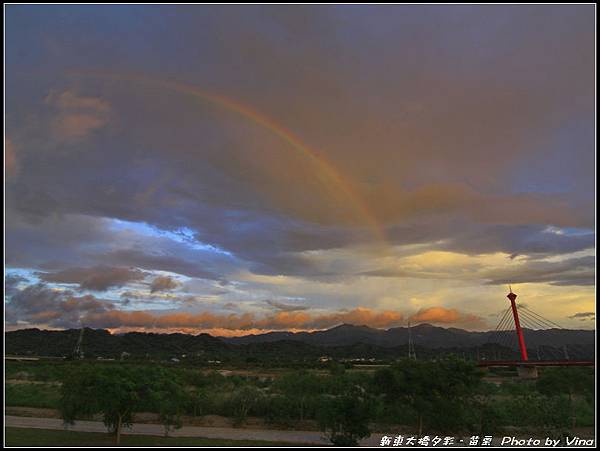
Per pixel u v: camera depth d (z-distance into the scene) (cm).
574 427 3975
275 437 3691
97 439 3222
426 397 3152
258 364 13138
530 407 3994
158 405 3325
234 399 4934
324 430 3606
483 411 3653
